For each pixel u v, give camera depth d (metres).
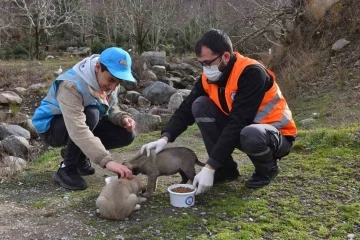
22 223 3.30
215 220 3.20
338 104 7.37
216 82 3.49
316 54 9.38
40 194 3.88
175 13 23.28
